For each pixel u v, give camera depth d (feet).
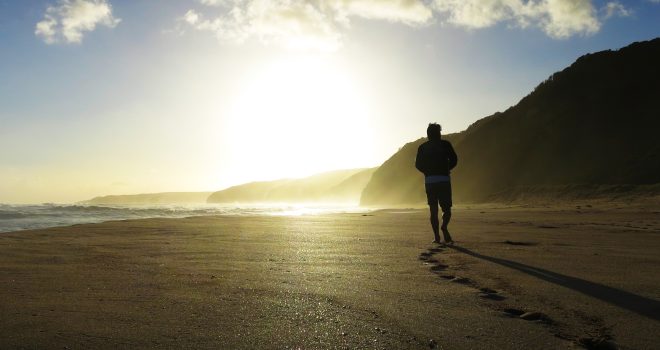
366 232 26.20
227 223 35.88
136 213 73.36
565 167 129.80
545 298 9.30
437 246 18.67
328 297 9.53
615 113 135.13
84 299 9.53
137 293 10.07
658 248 17.57
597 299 9.19
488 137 166.20
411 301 9.15
